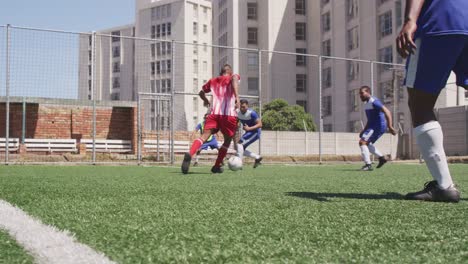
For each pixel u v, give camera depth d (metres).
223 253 1.47
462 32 2.86
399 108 30.98
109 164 13.41
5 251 1.48
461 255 1.45
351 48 39.78
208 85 7.43
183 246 1.57
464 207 2.72
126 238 1.70
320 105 15.98
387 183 5.01
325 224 2.05
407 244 1.62
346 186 4.50
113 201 2.93
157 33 79.12
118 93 18.81
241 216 2.29
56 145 17.81
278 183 4.93
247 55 47.69
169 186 4.34
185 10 76.44
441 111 23.66
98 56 13.44
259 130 10.90
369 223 2.08
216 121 7.36
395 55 34.56
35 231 1.80
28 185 4.25
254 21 51.75
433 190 3.07
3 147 16.38
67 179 5.33
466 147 22.45
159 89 16.39
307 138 19.09
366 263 1.35
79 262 1.34
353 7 39.47
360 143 9.58
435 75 2.99
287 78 48.72
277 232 1.85
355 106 38.69
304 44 49.94
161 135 18.03
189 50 22.00
